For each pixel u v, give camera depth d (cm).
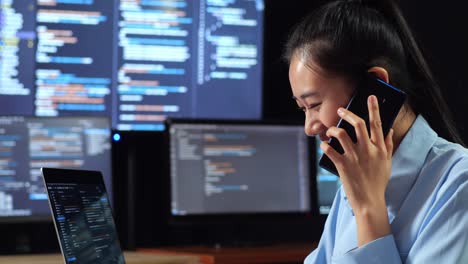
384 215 134
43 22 327
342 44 135
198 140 320
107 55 338
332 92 136
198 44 352
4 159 289
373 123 134
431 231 130
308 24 140
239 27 359
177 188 315
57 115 316
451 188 132
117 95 339
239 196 324
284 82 366
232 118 357
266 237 353
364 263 131
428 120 146
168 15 347
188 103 351
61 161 297
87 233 165
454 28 347
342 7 139
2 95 322
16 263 240
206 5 354
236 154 325
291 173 332
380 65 137
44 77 328
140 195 330
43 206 292
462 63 345
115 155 313
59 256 270
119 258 182
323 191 338
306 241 357
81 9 333
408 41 143
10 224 297
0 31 320
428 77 144
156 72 345
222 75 357
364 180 134
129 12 341
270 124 330
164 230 333
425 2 343
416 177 138
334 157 136
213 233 343
